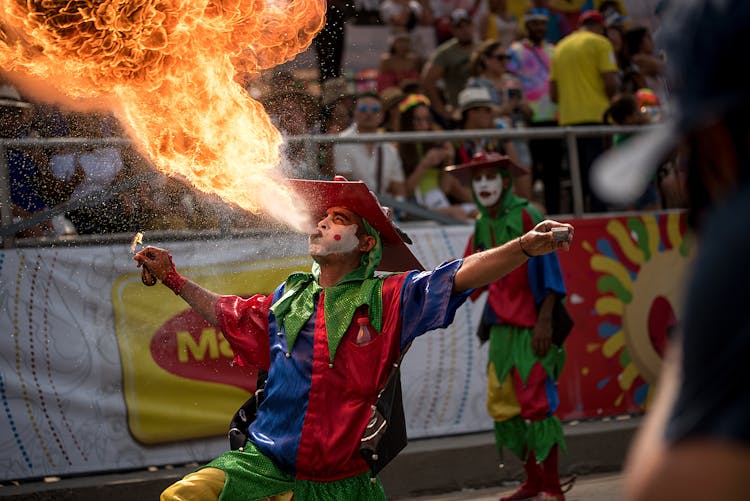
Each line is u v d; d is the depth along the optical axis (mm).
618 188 2195
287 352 7395
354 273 7668
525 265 11742
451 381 13461
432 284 7176
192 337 12391
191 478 7191
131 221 12414
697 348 2084
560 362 11891
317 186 7668
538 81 17375
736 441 1962
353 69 19094
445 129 16969
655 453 2078
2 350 11695
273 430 7320
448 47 17422
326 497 7219
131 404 12086
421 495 12477
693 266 2148
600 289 14438
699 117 2182
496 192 11938
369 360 7258
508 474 12938
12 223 11914
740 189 2176
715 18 2145
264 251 12664
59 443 11797
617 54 18719
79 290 12016
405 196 14648
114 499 11391
